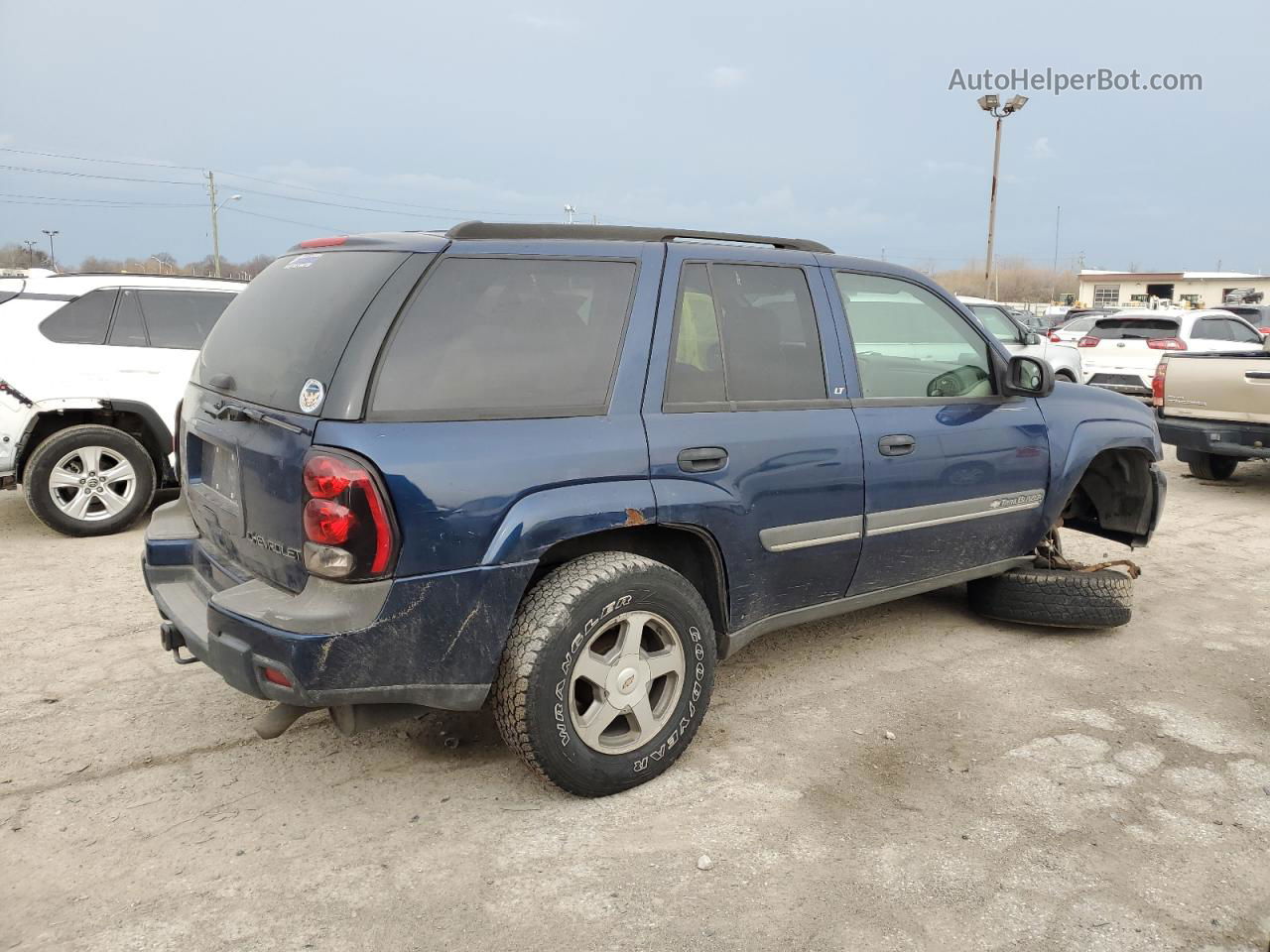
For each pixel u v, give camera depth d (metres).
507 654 2.91
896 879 2.72
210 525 3.34
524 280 3.04
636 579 3.04
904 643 4.64
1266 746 3.60
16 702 3.83
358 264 2.97
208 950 2.41
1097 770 3.38
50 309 6.35
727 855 2.83
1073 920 2.55
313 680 2.65
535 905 2.59
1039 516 4.54
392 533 2.65
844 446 3.66
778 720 3.76
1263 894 2.68
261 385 2.97
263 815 3.03
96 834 2.91
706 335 3.38
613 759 3.09
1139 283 62.53
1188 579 5.85
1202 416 8.45
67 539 6.34
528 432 2.90
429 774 3.30
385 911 2.56
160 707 3.80
